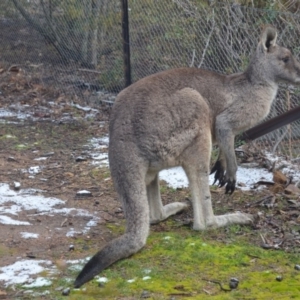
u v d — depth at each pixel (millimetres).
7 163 17656
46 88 24188
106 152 18531
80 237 13164
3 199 15070
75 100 23078
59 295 10820
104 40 22578
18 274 11578
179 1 19781
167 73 13156
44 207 14664
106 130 20500
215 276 11422
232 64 18641
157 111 12539
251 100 13797
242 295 10703
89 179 16500
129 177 12234
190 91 12953
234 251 12359
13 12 25531
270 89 14031
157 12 20500
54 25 24141
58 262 11984
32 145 19188
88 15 23047
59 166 17438
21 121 21438
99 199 15242
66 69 23906
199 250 12352
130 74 21188
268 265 11836
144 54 21000
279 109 18172
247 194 15469
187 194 15539
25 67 25344
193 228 13352
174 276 11406
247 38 18484
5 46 26031
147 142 12398
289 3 19578
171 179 16484
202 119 12938
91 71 23188
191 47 19766
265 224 13727
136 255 12164
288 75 14039
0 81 25047
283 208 14555
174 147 12703
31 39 25094
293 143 18203
